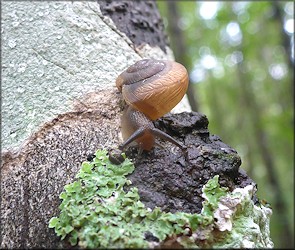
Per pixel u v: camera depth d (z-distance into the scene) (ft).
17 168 0.29
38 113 0.31
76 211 0.25
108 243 0.23
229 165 0.29
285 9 1.37
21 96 0.32
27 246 0.26
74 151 0.30
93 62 0.35
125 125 0.31
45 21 0.35
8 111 0.32
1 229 0.27
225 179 0.29
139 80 0.32
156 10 0.48
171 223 0.25
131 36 0.40
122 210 0.26
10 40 0.35
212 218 0.26
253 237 0.26
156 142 0.30
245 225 0.27
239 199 0.27
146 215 0.25
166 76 0.31
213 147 0.31
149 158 0.29
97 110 0.32
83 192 0.27
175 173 0.28
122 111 0.33
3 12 0.35
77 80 0.33
